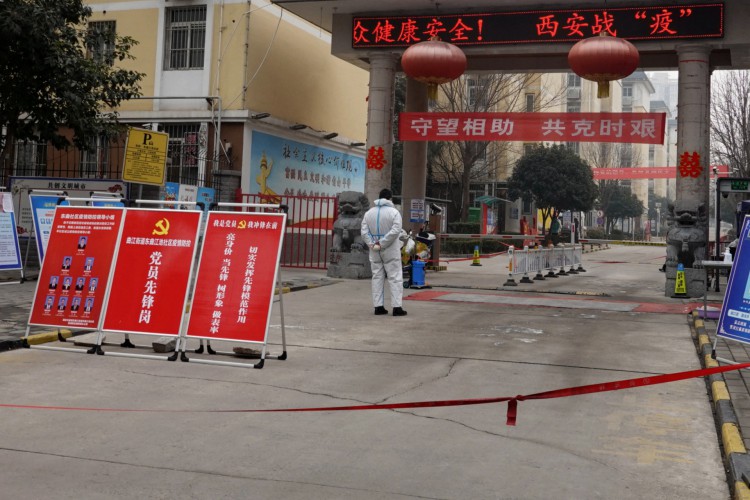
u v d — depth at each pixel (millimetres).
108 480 4043
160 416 5375
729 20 13805
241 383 6500
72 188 14500
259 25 19766
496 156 39562
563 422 5453
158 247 7637
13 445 4621
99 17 20484
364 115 26188
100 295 7688
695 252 14234
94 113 15453
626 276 20875
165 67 19938
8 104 14508
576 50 12688
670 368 7484
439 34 15656
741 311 7320
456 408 5820
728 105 29125
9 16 13125
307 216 20172
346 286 14742
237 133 19297
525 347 8586
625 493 4035
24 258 14844
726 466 4535
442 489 4020
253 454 4566
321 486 4027
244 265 7348
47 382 6363
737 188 15719
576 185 38312
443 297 13547
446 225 31359
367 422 5363
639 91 88875
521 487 4078
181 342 7441
